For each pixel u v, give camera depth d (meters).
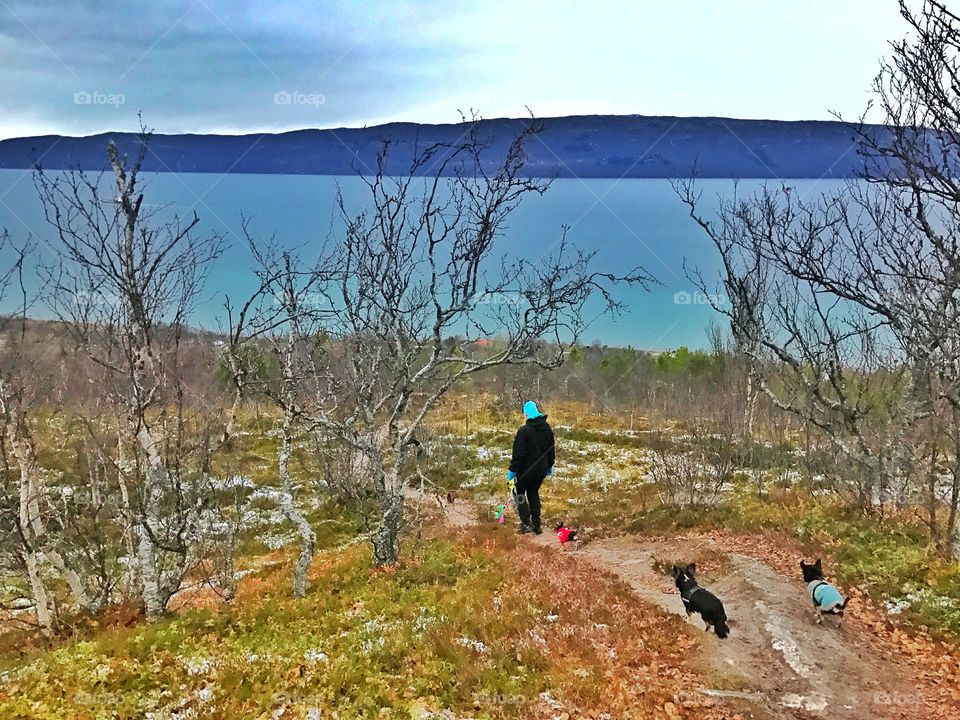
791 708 6.98
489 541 13.44
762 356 15.39
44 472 15.32
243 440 26.22
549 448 14.34
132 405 10.93
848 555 11.00
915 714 6.86
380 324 11.91
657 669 7.89
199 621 9.75
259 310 11.13
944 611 8.84
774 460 18.56
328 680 7.52
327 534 17.16
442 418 31.02
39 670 8.10
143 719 6.96
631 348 39.75
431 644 8.32
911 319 11.80
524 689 7.27
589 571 11.41
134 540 13.41
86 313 11.84
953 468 11.68
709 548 12.23
